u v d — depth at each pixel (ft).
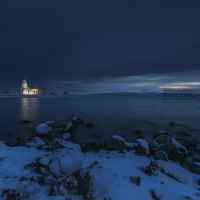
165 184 16.72
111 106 176.55
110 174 17.43
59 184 15.31
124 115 100.53
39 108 149.18
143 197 14.39
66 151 24.18
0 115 99.35
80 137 47.73
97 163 22.61
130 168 21.21
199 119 85.66
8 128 61.41
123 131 56.65
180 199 13.82
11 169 20.81
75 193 14.61
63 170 19.26
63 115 99.81
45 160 20.92
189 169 22.62
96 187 14.78
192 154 31.83
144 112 117.80
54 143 29.55
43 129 46.34
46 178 18.47
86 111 123.75
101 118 87.81
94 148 33.73
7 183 17.06
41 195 14.46
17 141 42.39
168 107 165.27
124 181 17.24
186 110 132.98
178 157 26.68
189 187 16.47
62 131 46.85
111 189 15.52
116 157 25.80
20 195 14.16
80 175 15.33
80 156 24.79
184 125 69.05
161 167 18.99
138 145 29.78
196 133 54.65
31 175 18.51
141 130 58.80
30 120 80.89
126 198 14.21
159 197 14.11
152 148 30.14
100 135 50.55
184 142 36.99
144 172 19.90
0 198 14.37
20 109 139.23
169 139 30.48
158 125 68.85
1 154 26.48
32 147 31.50
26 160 24.07
